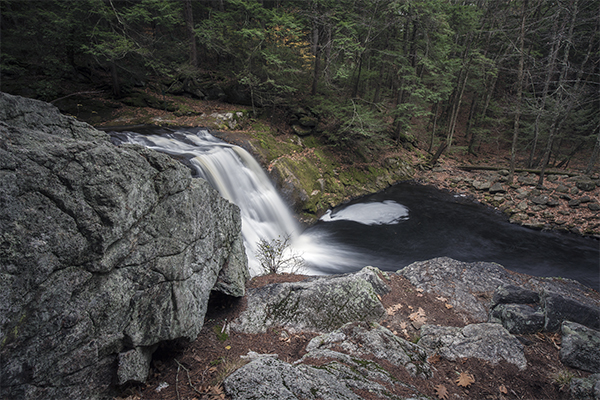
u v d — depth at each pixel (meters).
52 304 2.56
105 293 3.00
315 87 17.12
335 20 15.59
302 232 12.12
